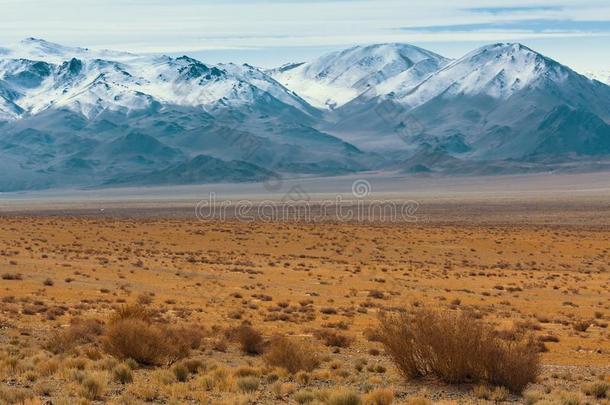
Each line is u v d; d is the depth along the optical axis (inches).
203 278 3046.3
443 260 4328.3
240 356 1496.1
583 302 2662.4
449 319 1235.2
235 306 2289.6
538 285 3125.0
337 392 1045.8
